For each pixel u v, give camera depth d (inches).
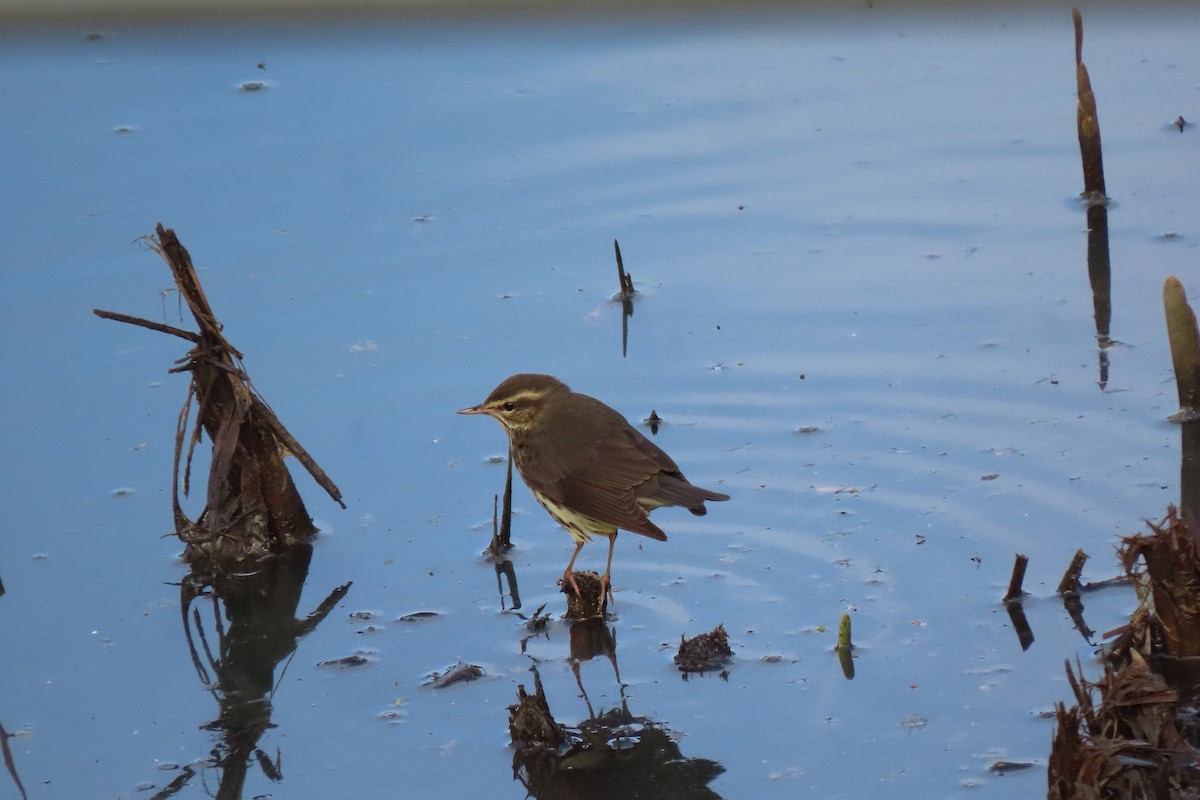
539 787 398.6
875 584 475.5
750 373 595.5
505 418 507.2
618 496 479.2
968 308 624.4
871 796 381.1
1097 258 648.4
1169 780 369.4
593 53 832.3
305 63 824.3
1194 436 529.3
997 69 800.9
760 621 465.7
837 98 783.1
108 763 418.3
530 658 458.9
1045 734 400.8
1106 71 789.9
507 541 520.7
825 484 528.4
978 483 518.3
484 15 857.5
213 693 450.6
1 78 807.1
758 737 410.6
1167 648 426.3
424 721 430.3
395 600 495.8
